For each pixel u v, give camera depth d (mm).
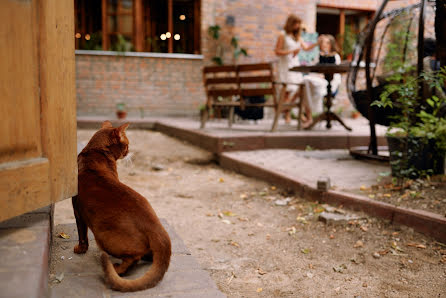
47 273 1771
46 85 1936
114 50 11461
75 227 2812
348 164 5734
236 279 2824
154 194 4961
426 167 4410
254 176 5672
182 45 13203
